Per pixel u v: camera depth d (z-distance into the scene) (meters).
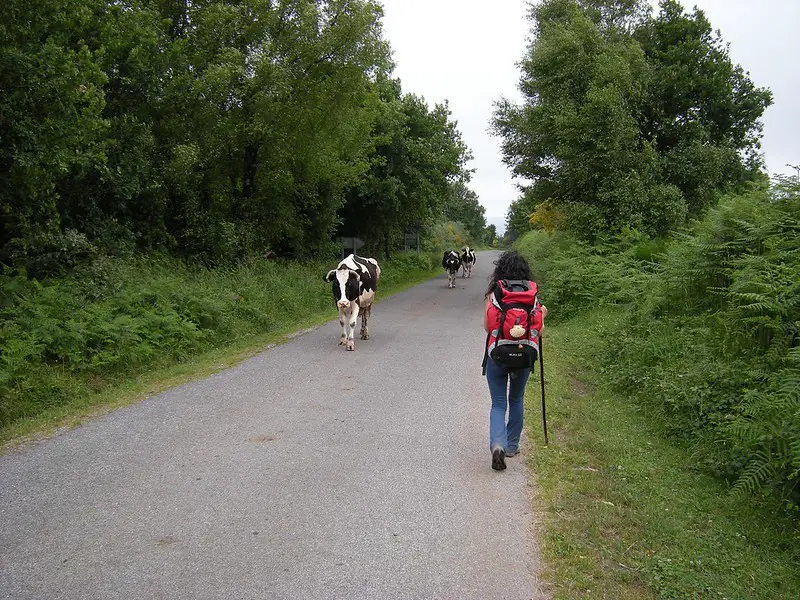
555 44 17.16
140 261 13.45
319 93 17.03
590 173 16.33
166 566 3.71
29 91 9.08
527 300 5.20
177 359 9.66
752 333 6.94
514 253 5.51
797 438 4.59
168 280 11.76
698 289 9.23
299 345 11.05
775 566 3.91
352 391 7.86
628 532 4.23
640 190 15.70
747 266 7.45
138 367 8.81
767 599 3.54
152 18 13.78
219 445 5.83
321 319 14.18
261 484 4.94
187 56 15.53
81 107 10.85
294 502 4.62
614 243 15.66
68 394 7.44
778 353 6.20
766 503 4.71
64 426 6.39
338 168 21.83
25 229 10.16
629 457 5.70
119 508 4.48
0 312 8.42
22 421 6.53
